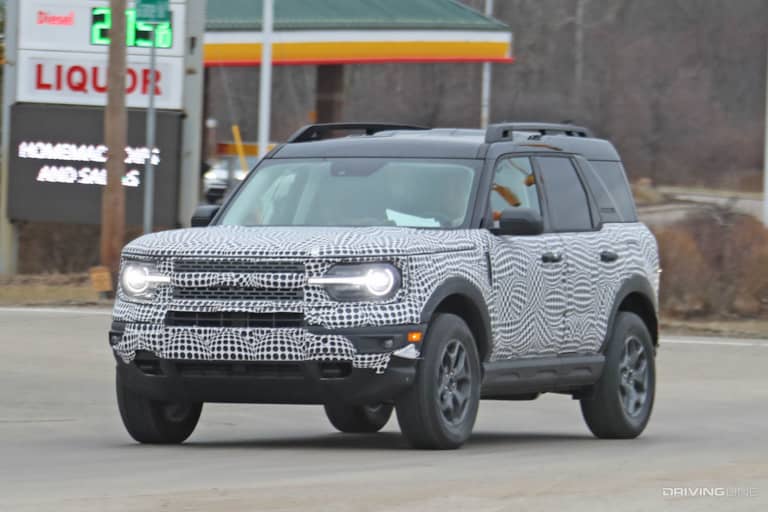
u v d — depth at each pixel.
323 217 22.53
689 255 55.47
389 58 79.50
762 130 154.12
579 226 25.03
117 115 54.56
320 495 16.39
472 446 22.56
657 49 155.00
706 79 154.88
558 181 24.89
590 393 25.36
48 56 62.47
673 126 154.12
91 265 67.06
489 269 22.14
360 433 26.66
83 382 32.75
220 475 18.19
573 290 24.38
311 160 23.59
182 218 61.06
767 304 55.22
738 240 55.59
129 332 20.91
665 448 23.39
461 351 21.27
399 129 25.61
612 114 154.00
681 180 153.00
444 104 153.12
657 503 16.33
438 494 16.56
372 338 20.11
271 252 20.36
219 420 27.59
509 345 22.70
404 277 20.42
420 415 20.58
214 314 20.44
